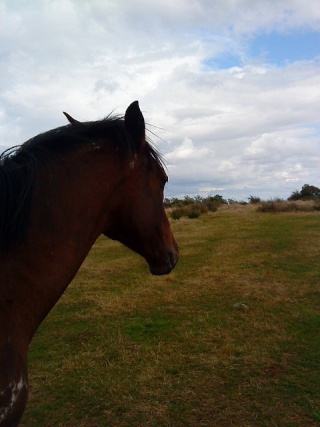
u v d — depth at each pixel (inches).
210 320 203.8
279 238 443.5
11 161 61.0
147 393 135.9
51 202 60.9
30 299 58.2
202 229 542.9
